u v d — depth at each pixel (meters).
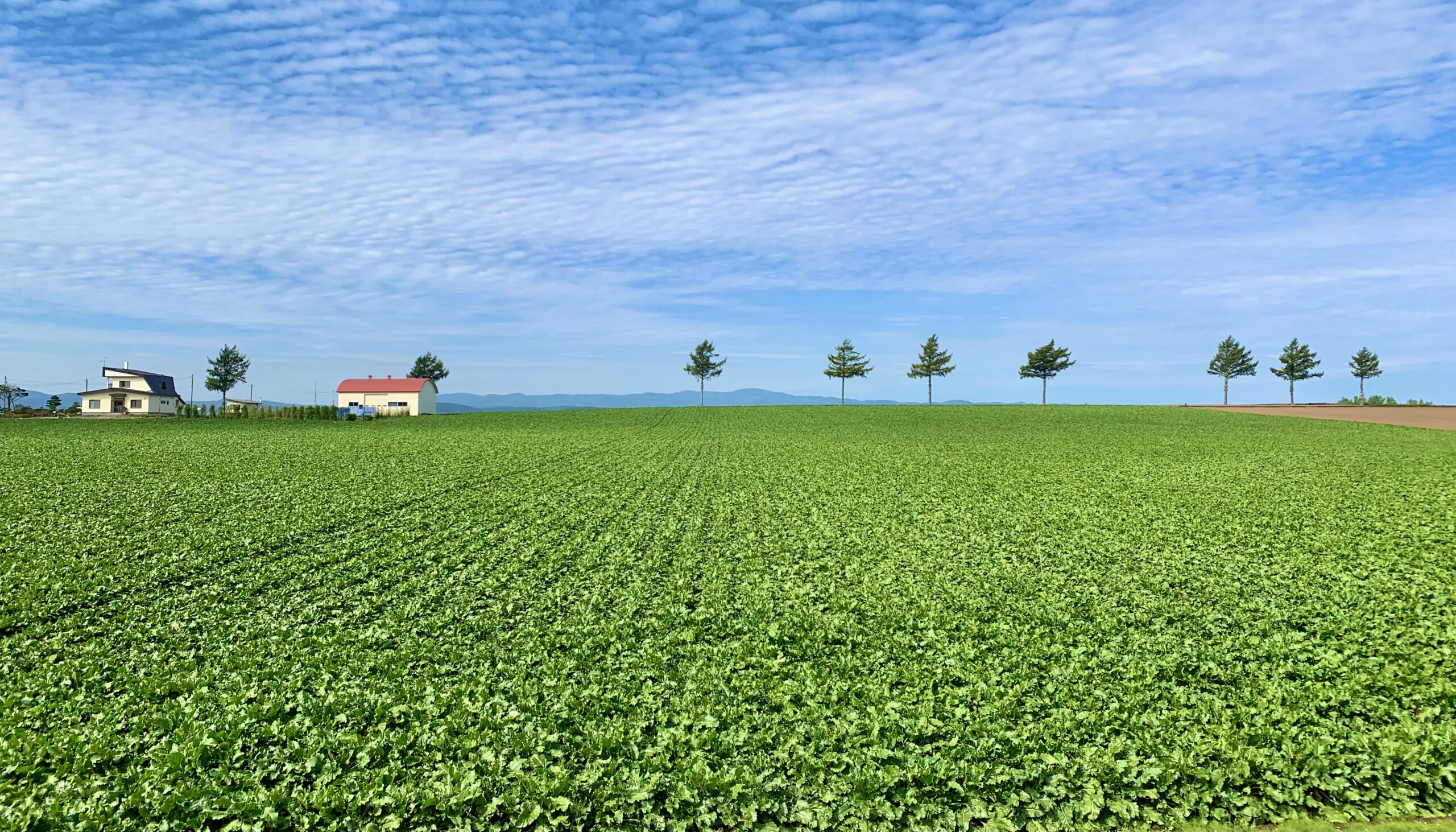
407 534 18.89
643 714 8.88
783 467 35.38
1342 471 33.91
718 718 8.82
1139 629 12.30
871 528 20.80
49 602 12.66
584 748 8.02
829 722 8.77
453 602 13.46
